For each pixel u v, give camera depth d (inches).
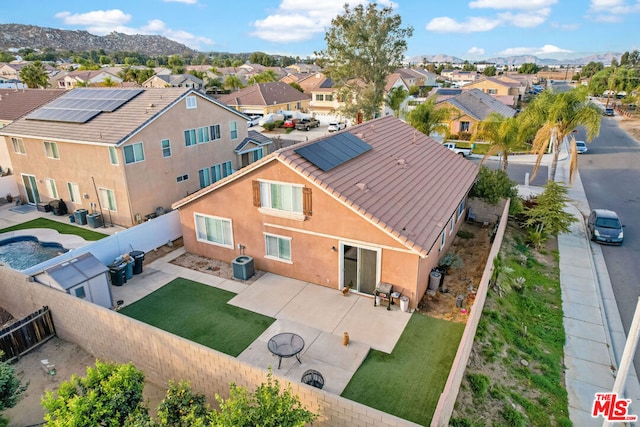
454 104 1847.9
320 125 2529.5
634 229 918.4
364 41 1923.0
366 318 562.9
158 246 799.1
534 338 546.3
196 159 1047.0
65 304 504.1
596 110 1017.5
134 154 882.1
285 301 608.7
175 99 956.0
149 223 772.6
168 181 975.6
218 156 1120.2
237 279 676.1
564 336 553.9
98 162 892.6
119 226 925.2
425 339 517.7
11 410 423.5
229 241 721.0
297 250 650.2
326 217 600.4
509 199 896.9
